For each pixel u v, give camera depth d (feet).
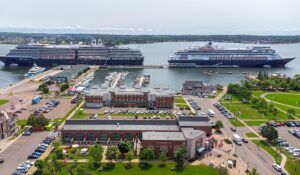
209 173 522.47
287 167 551.18
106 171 523.70
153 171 527.40
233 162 555.28
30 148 619.26
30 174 510.17
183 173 521.65
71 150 606.55
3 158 573.33
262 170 540.11
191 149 583.99
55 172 504.43
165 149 595.47
